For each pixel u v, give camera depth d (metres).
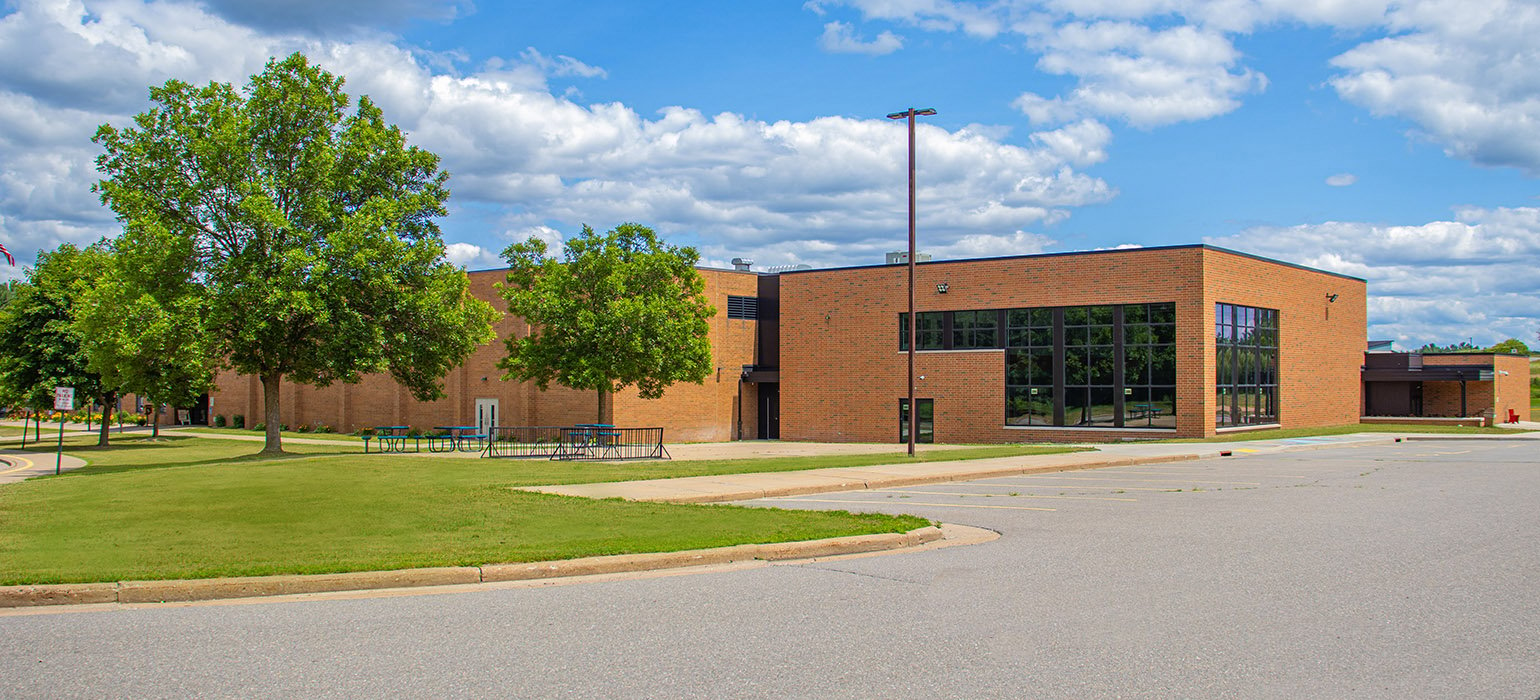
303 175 30.91
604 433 34.12
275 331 30.83
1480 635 7.65
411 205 32.28
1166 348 39.97
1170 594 9.20
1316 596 9.09
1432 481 21.12
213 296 29.39
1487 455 30.33
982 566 10.73
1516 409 59.59
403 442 38.69
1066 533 13.23
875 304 46.62
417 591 9.55
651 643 7.49
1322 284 49.56
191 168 31.14
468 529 12.93
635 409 46.69
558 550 10.98
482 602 9.02
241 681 6.55
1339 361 51.44
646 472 21.75
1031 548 11.96
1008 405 43.31
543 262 40.47
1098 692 6.26
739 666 6.86
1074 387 41.91
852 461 25.14
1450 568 10.51
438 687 6.41
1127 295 40.84
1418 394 57.25
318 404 57.72
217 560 10.48
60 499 16.55
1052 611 8.51
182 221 30.84
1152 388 40.19
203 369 31.02
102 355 33.03
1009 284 43.28
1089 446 33.06
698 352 40.25
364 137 31.81
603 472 21.73
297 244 30.36
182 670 6.81
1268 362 44.50
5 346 45.88
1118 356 40.97
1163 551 11.68
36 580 9.31
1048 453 28.95
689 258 41.00
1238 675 6.62
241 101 31.92
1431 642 7.45
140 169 30.50
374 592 9.52
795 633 7.79
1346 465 26.25
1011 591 9.37
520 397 48.59
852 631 7.84
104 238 35.44
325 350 30.56
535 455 31.97
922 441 45.34
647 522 13.52
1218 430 40.16
